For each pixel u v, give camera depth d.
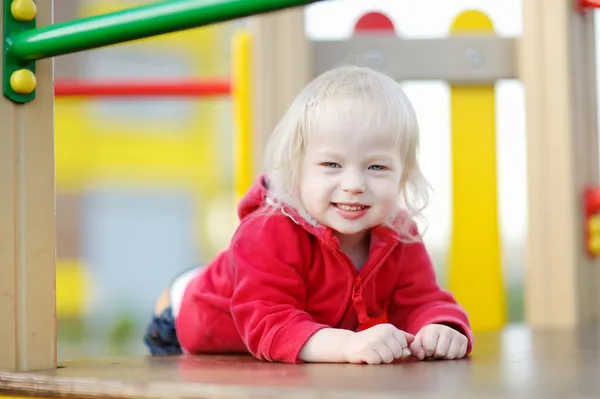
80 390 0.80
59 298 5.02
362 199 1.06
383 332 0.99
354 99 1.07
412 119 1.11
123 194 5.20
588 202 1.93
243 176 1.98
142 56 5.20
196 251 5.26
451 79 1.93
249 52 2.00
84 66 5.12
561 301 1.88
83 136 5.07
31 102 0.98
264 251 1.10
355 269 1.13
